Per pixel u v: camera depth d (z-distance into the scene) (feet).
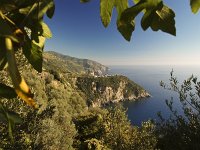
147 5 3.38
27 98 2.51
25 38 3.72
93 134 104.83
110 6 3.76
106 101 639.35
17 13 3.73
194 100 21.76
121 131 56.39
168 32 3.47
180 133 22.66
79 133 108.68
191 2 3.25
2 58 3.03
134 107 615.57
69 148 86.17
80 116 125.18
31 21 3.77
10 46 2.63
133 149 49.52
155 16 3.47
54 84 235.61
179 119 22.72
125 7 3.73
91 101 557.74
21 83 2.52
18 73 2.54
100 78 653.30
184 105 22.38
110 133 56.90
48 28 4.00
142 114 538.06
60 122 96.99
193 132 21.97
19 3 3.71
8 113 3.15
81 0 4.06
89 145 80.48
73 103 274.16
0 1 3.56
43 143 46.62
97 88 624.59
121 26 3.65
